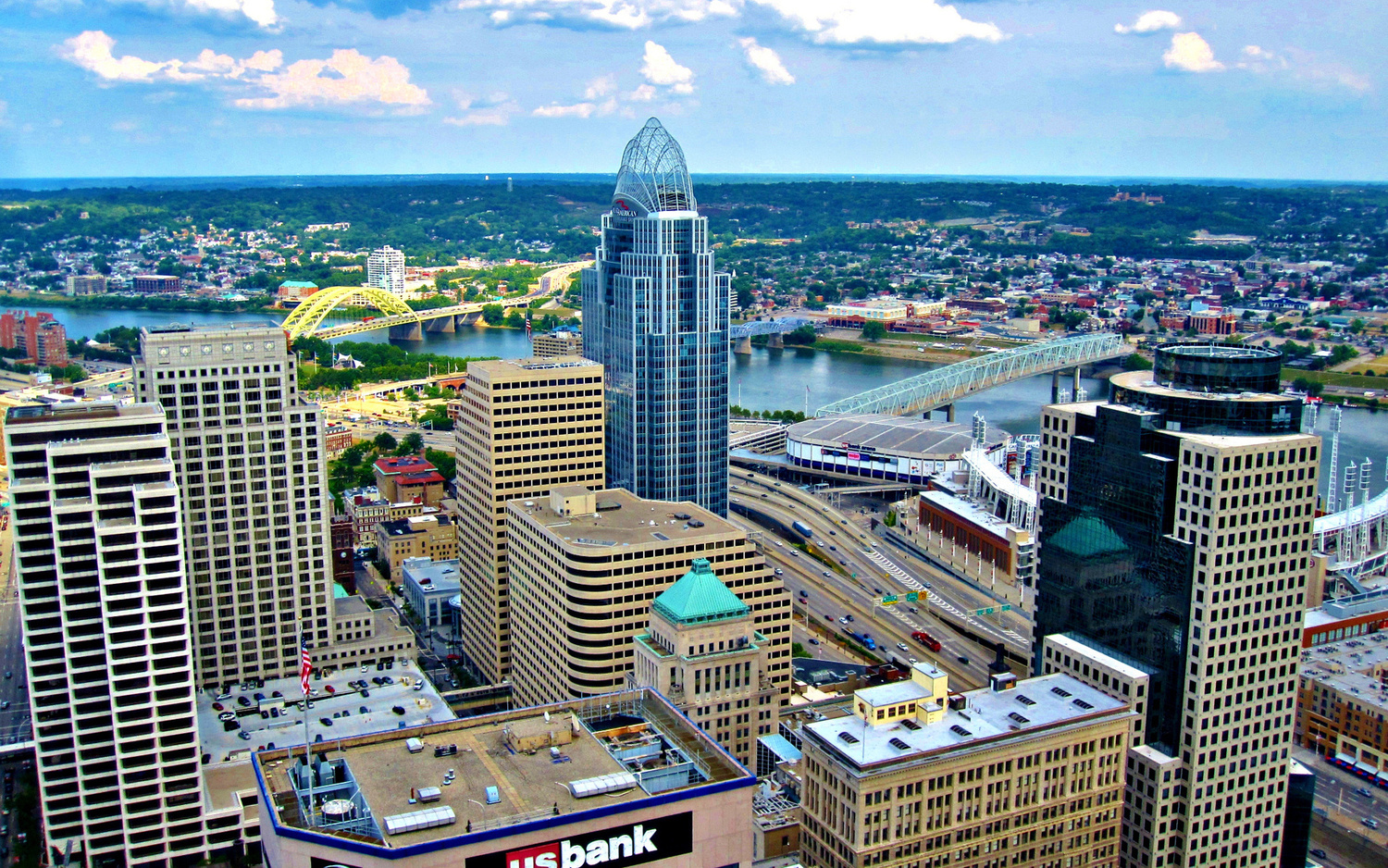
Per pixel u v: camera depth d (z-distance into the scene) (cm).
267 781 16338
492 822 15175
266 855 16575
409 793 15900
